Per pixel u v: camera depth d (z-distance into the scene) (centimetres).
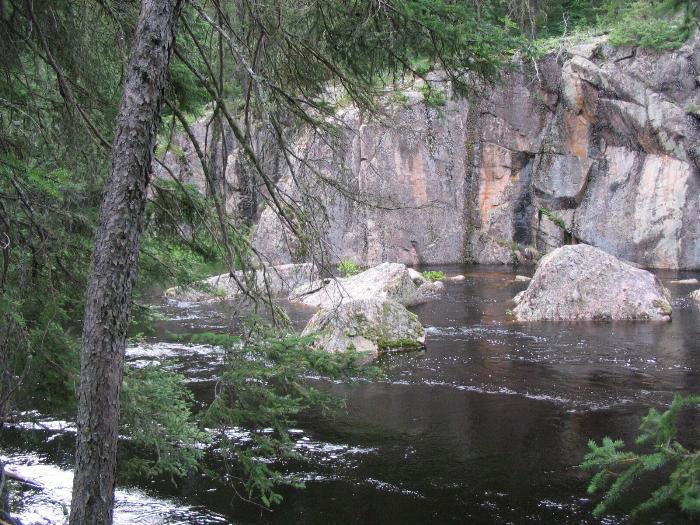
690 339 1216
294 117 570
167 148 530
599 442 734
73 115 471
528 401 882
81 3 518
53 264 512
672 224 2220
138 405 519
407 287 1655
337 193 555
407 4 491
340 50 555
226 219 502
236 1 499
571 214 2408
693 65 2172
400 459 707
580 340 1226
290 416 829
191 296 1639
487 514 591
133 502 614
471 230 2497
